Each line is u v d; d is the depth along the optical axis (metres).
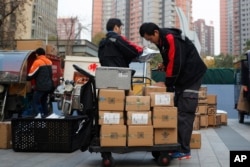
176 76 5.35
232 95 18.73
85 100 5.28
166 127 5.18
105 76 5.14
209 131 10.30
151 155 6.12
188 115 5.44
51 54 15.38
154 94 5.18
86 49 40.47
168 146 5.18
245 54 12.73
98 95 5.12
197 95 5.45
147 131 5.12
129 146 5.09
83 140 5.36
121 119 5.10
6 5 23.14
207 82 19.27
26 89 10.57
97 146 5.12
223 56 50.34
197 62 5.45
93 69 16.12
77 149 6.40
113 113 5.08
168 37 5.27
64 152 6.37
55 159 5.79
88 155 6.15
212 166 5.18
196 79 5.44
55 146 6.36
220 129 10.98
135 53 5.62
